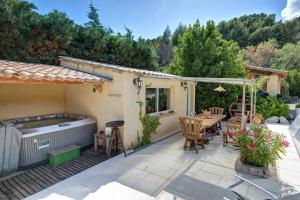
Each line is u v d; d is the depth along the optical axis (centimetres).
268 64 3158
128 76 614
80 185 411
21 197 368
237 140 505
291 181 434
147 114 717
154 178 444
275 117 1103
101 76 643
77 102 740
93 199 360
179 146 678
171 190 298
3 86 621
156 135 764
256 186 312
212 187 308
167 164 523
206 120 746
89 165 515
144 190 393
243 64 1316
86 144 639
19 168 477
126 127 617
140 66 1404
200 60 1184
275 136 492
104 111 655
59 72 579
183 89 978
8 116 637
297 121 822
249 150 470
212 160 552
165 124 822
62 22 950
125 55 1281
